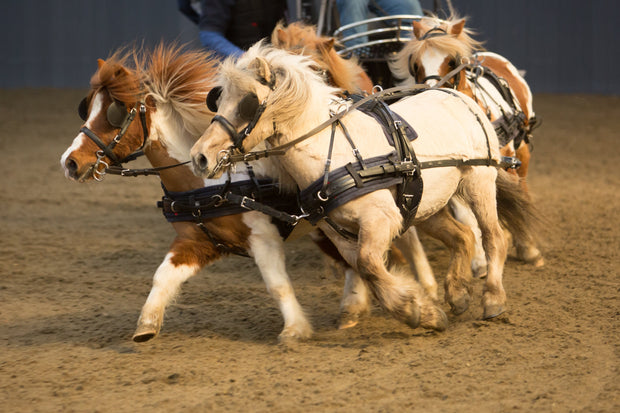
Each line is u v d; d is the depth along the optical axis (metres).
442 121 7.64
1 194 17.14
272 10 12.34
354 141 6.96
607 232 12.56
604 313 8.16
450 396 6.05
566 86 36.31
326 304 9.20
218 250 7.67
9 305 9.23
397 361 6.88
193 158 6.59
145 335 7.25
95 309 9.01
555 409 5.75
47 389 6.50
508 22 36.28
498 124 9.83
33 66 38.34
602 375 6.39
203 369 6.85
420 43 9.39
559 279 9.75
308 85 6.79
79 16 38.00
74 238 13.07
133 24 37.88
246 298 9.46
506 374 6.47
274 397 6.16
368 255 6.79
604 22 35.75
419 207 7.40
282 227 7.60
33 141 24.67
